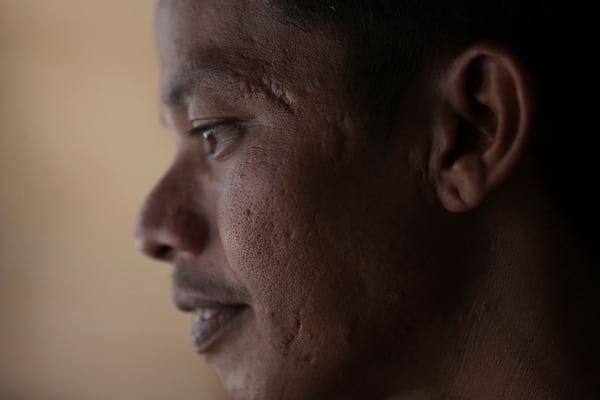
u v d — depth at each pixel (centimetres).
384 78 83
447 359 84
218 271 89
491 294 84
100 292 292
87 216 292
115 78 294
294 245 83
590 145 86
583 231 86
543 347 84
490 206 84
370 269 83
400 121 83
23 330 284
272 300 84
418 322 83
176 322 295
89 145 293
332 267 83
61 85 289
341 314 83
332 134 83
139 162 295
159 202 93
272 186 83
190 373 293
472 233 84
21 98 286
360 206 83
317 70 84
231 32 87
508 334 84
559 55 85
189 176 93
